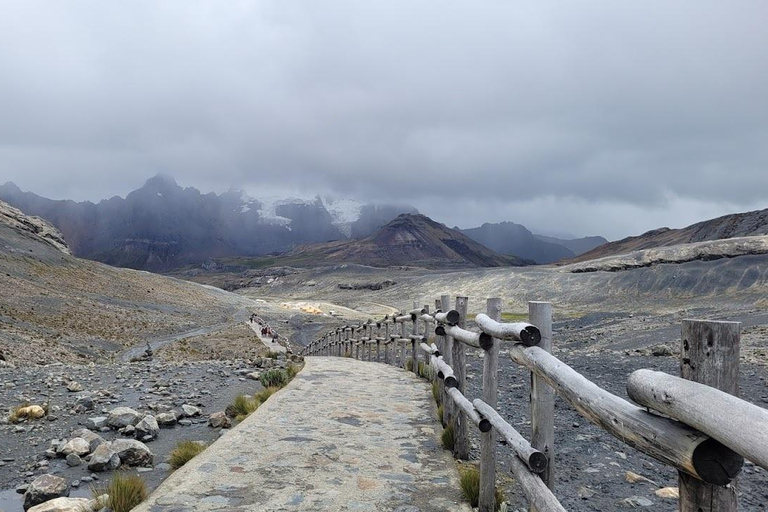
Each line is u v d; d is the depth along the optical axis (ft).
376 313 450.30
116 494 15.05
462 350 19.94
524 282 480.64
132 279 403.75
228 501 14.90
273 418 25.49
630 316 192.85
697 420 5.04
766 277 351.25
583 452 21.86
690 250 447.42
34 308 194.08
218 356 139.33
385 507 14.60
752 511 15.53
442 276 627.87
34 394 33.76
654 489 17.48
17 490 18.01
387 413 26.73
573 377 8.44
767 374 40.96
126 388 37.17
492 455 13.99
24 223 460.14
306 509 14.39
